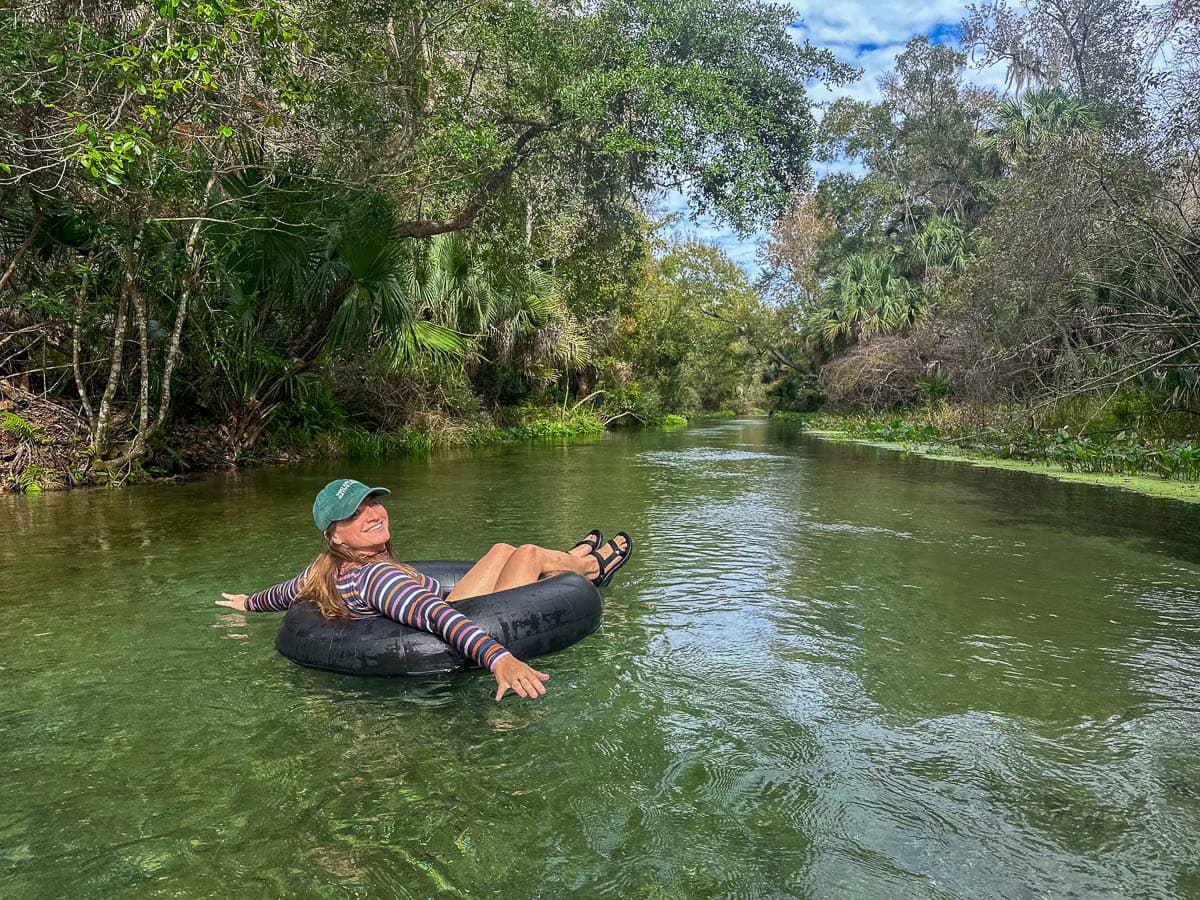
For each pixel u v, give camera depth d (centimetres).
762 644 312
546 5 1008
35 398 791
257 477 886
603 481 897
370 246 933
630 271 1476
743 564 460
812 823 183
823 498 759
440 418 1562
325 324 1052
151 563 443
